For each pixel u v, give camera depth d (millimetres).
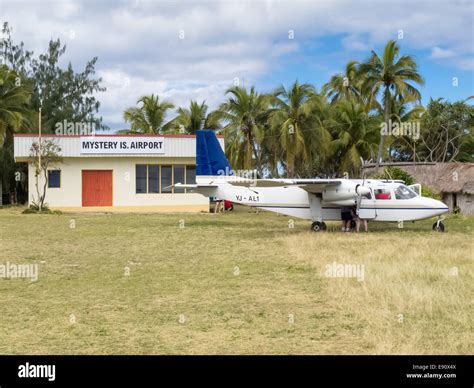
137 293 11359
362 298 10531
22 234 21781
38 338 8367
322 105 46938
